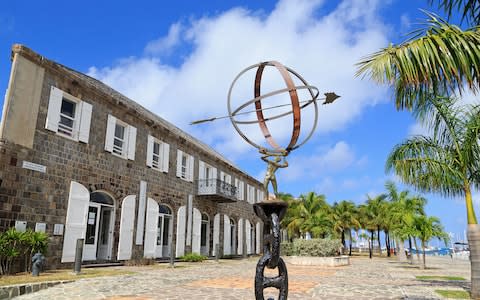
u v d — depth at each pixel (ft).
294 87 11.47
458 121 30.40
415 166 31.68
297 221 126.93
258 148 12.30
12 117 37.04
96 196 48.29
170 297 26.50
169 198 64.03
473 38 17.43
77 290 28.43
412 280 41.81
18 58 38.27
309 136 12.25
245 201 100.32
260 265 10.83
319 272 53.16
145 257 55.36
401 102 23.53
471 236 28.86
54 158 41.63
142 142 57.77
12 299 25.41
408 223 66.28
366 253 182.50
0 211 35.14
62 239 41.63
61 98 43.06
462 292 30.86
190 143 72.33
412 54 17.07
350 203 150.10
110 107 51.26
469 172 31.19
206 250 77.30
